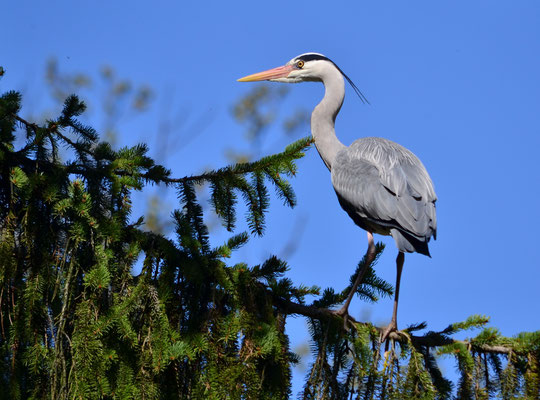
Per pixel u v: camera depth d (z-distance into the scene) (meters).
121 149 10.23
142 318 8.80
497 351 9.77
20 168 9.34
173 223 9.68
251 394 8.52
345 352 9.76
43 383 8.48
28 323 8.48
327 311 9.91
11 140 9.30
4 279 8.54
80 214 8.80
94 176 9.69
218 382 8.47
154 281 9.15
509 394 9.42
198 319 9.06
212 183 10.00
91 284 8.49
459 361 9.70
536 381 9.35
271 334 8.94
